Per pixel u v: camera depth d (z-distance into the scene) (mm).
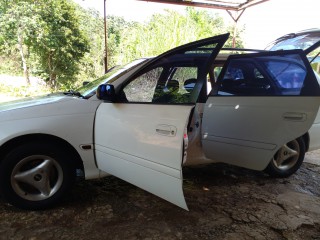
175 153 1923
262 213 2611
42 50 13391
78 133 2443
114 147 2348
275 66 2846
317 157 4484
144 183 2213
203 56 2188
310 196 3020
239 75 2994
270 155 2807
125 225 2324
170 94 2240
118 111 2330
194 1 7840
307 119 2623
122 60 14266
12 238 2084
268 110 2785
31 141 2389
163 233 2238
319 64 3490
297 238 2252
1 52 14961
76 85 14781
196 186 3166
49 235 2143
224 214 2570
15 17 12211
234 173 3605
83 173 2641
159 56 2355
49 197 2482
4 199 2543
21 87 12008
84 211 2510
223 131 2977
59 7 13289
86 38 15516
